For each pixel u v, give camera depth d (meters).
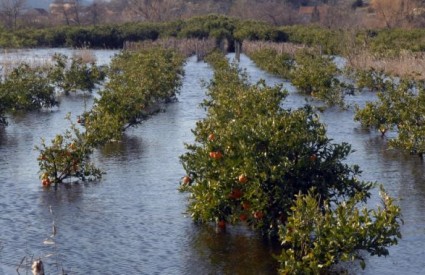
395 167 17.11
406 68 35.22
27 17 84.56
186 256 11.12
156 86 28.44
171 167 17.00
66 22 84.19
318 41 53.78
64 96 31.45
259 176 11.73
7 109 23.47
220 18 72.12
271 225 11.74
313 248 10.04
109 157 18.14
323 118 24.86
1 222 12.74
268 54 45.84
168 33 66.88
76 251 11.34
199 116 25.27
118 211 13.45
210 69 45.97
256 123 12.87
